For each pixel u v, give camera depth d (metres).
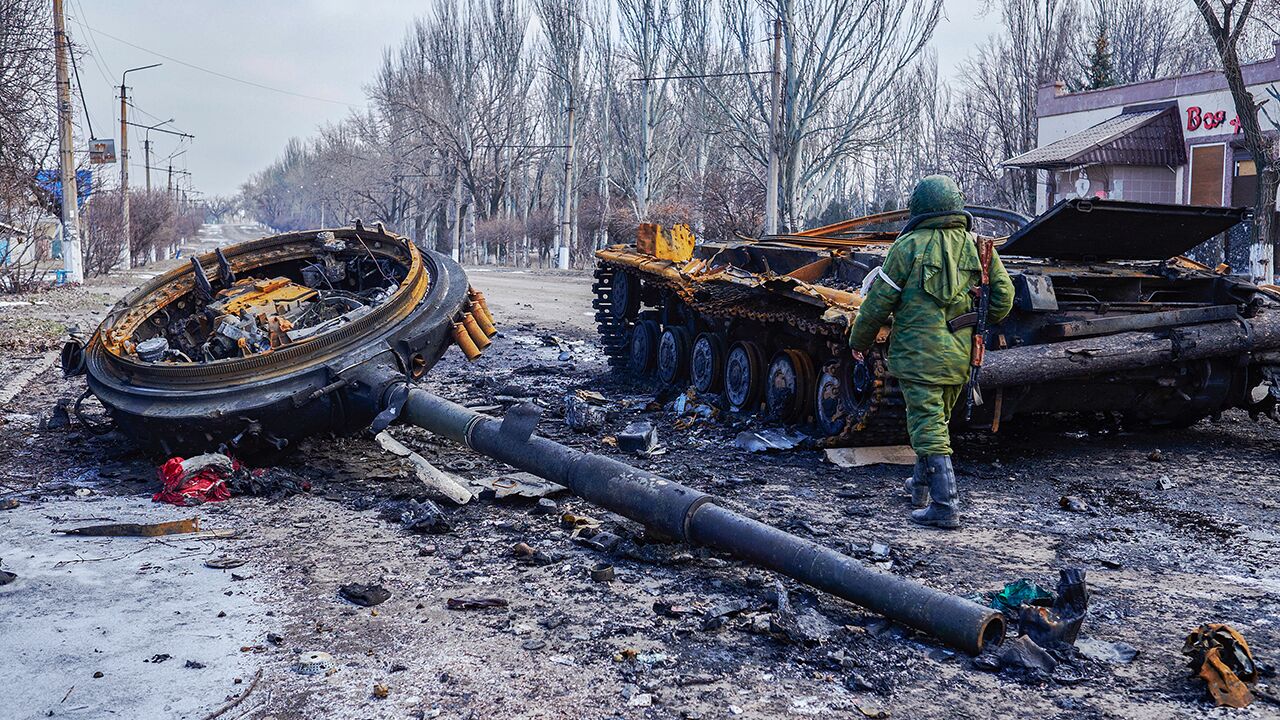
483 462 7.51
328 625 4.30
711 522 4.85
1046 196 27.17
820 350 8.34
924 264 5.77
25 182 21.91
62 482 6.93
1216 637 3.75
